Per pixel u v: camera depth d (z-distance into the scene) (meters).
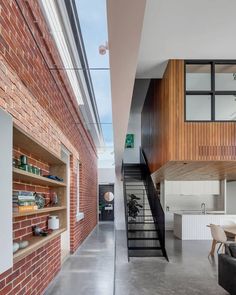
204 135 6.47
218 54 6.18
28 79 3.43
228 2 4.40
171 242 10.08
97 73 5.02
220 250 8.41
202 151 6.43
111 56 2.58
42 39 3.94
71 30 3.87
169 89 6.47
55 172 4.91
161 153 7.44
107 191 17.31
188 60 6.46
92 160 12.91
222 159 6.43
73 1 3.27
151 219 10.63
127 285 5.15
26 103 3.34
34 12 3.52
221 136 6.48
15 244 2.74
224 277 4.80
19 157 3.35
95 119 8.45
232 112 6.57
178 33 5.25
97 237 10.44
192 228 10.88
